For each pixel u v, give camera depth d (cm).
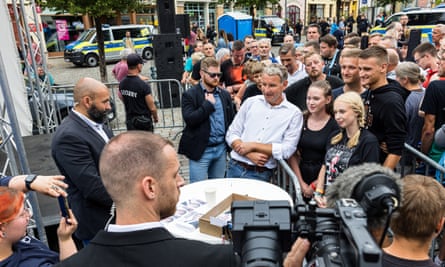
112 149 106
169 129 718
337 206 98
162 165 105
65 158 232
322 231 101
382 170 128
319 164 291
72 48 1688
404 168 310
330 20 2933
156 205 105
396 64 421
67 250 183
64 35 2072
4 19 493
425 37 1545
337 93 328
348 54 300
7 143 289
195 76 616
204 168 367
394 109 242
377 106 253
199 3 2684
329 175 254
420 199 128
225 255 96
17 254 171
